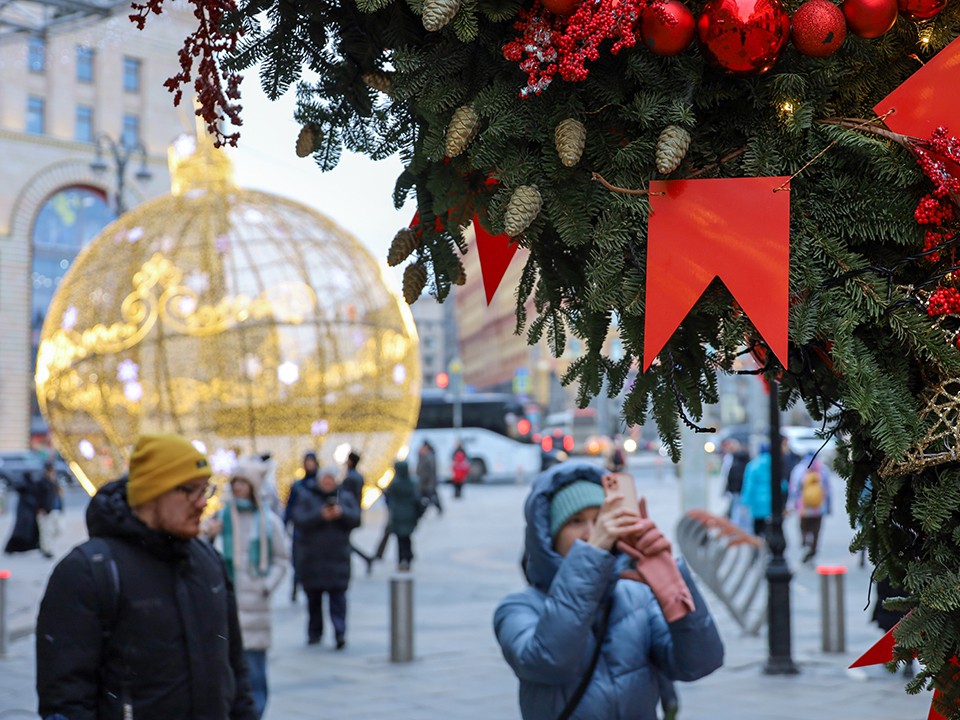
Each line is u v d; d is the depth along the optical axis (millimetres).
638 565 3002
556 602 2963
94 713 2885
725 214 1801
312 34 2129
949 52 1806
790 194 1842
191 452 3059
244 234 18312
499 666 9336
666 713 2420
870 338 1886
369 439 19234
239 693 3275
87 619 2887
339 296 18641
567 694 3062
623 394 2145
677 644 3039
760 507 16469
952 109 1799
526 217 1829
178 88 2141
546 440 43594
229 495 7281
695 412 2074
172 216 18031
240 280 18047
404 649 9602
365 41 2104
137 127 47625
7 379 47125
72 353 17641
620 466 13320
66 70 46344
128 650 2916
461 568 17219
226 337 17688
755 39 1733
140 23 2123
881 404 1787
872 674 8461
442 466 42375
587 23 1760
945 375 1805
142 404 17703
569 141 1802
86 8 10648
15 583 15281
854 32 1825
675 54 1821
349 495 10539
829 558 17031
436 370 73438
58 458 42375
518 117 1883
